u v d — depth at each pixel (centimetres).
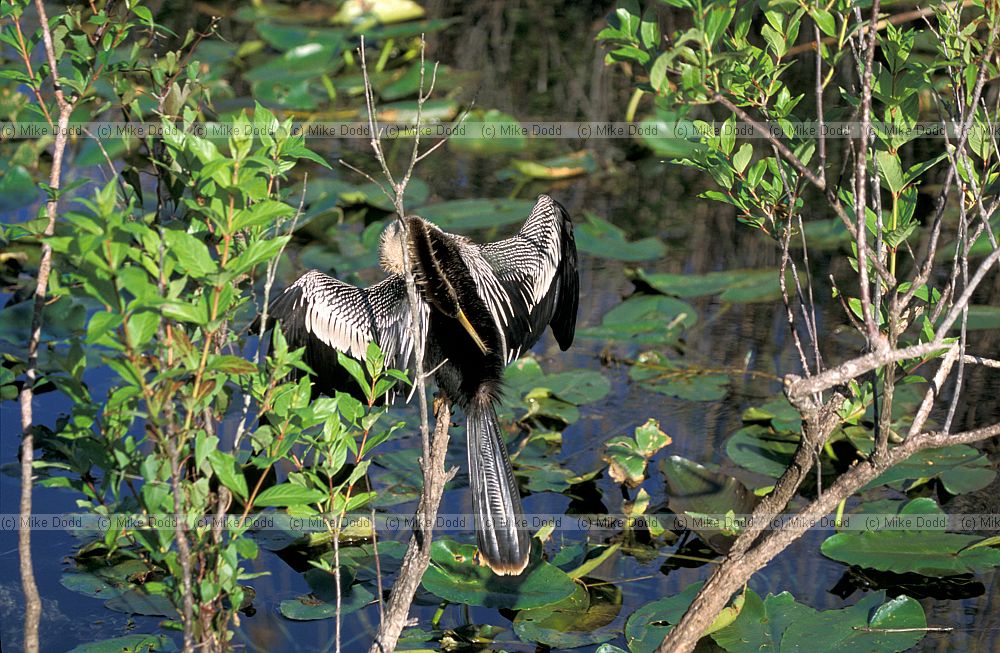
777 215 673
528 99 1783
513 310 803
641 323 1171
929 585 807
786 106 612
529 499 930
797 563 839
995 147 621
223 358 489
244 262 471
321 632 762
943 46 620
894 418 999
